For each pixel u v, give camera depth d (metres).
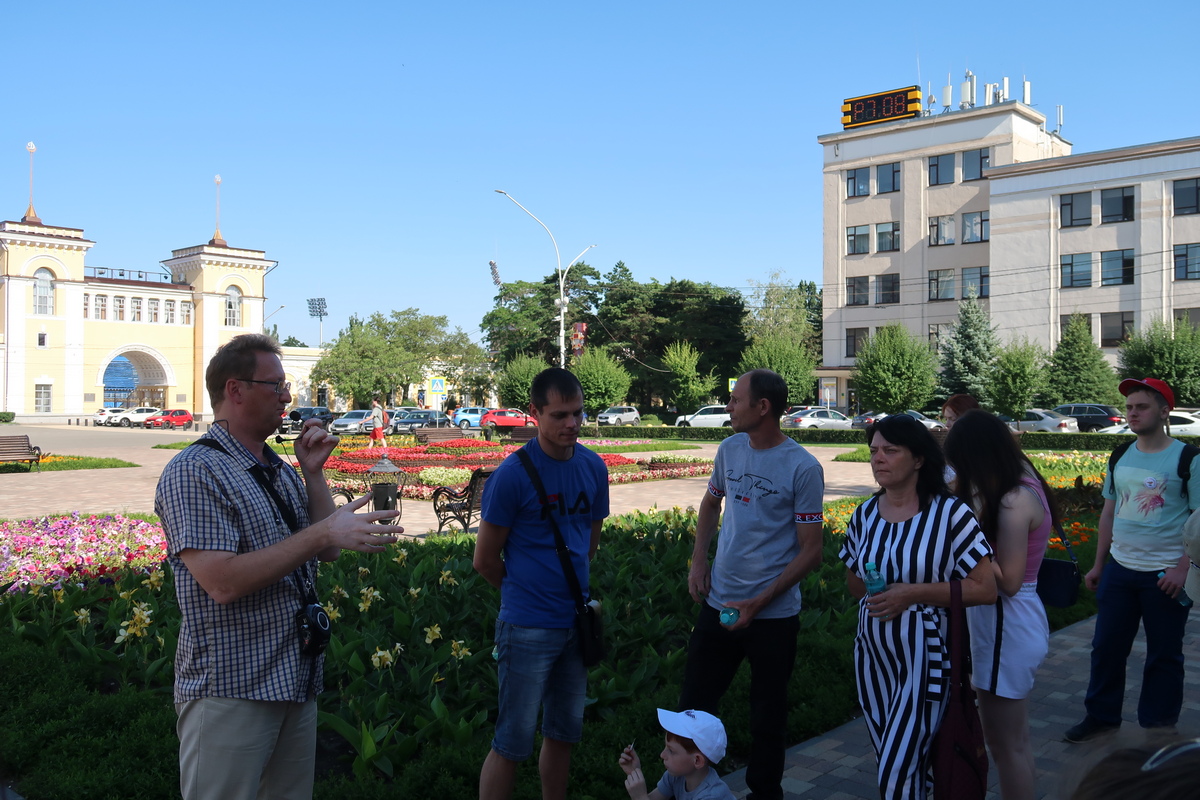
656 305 60.41
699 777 3.33
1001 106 43.78
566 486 3.54
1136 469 4.66
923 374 39.50
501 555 3.60
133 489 17.88
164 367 64.25
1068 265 41.09
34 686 4.96
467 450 26.88
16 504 15.30
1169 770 1.00
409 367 62.47
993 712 3.55
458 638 5.88
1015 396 36.88
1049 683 5.71
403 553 7.84
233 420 2.86
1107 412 32.97
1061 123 49.56
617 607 6.50
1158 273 38.81
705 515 4.32
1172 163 38.41
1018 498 3.49
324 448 3.15
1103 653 4.73
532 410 3.57
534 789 3.97
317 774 4.21
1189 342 34.53
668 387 58.22
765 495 3.89
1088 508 12.43
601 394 43.97
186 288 64.94
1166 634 4.54
